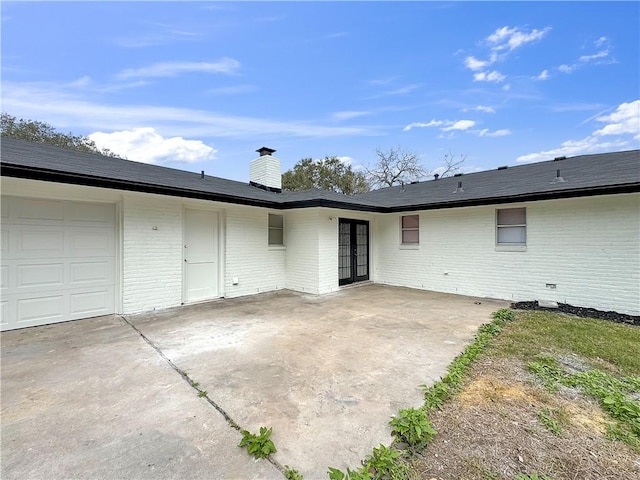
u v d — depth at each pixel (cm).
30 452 206
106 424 238
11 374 328
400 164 2395
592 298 639
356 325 524
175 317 576
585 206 646
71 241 543
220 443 216
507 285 754
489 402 270
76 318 548
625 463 196
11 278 486
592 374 321
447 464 195
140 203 612
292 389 295
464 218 830
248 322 543
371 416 249
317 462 197
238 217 798
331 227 875
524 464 195
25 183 486
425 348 409
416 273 934
